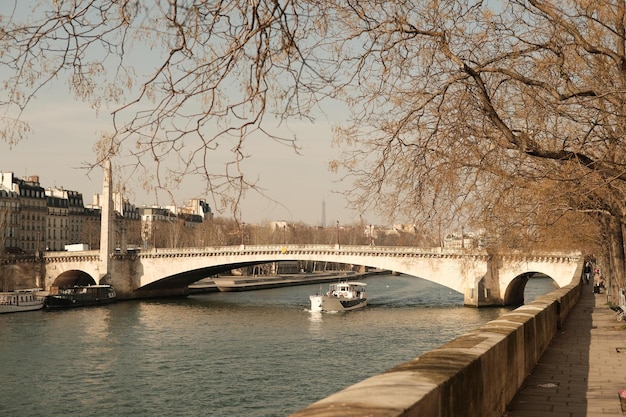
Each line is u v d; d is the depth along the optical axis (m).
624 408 14.62
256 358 70.31
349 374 61.75
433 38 17.23
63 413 49.81
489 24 18.89
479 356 10.69
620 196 26.62
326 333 89.69
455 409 8.59
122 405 51.78
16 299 119.75
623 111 18.70
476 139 18.75
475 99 18.41
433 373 8.52
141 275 154.62
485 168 19.03
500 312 116.25
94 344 80.06
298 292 175.25
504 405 14.16
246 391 55.62
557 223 31.31
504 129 18.50
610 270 57.06
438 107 18.16
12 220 184.38
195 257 149.00
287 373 62.25
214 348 77.19
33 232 194.50
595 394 16.38
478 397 10.48
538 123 19.89
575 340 28.47
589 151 22.98
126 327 96.69
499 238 27.25
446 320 104.06
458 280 126.44
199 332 91.31
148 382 59.31
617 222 38.88
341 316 111.69
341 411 5.88
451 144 18.22
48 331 91.75
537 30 19.41
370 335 87.44
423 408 6.81
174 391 55.88
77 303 131.38
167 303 141.50
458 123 18.27
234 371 63.50
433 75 18.20
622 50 18.67
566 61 19.66
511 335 15.32
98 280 153.25
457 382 8.74
